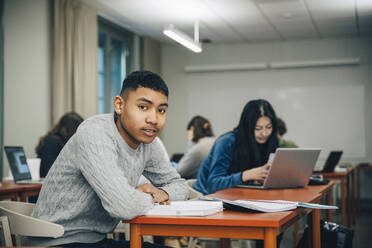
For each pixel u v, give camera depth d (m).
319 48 8.20
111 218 1.78
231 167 3.01
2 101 5.54
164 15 6.73
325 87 8.15
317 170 4.96
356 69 8.04
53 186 1.73
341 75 8.09
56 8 5.62
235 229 1.53
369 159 7.94
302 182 2.85
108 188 1.58
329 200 3.23
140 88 1.66
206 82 8.70
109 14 6.71
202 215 1.59
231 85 8.58
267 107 3.00
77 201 1.71
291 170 2.71
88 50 6.21
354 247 4.37
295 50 8.31
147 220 1.58
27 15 5.55
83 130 1.68
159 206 1.68
